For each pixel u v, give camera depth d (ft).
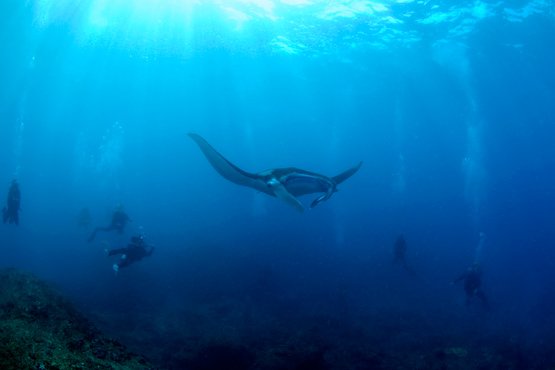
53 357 8.49
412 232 161.27
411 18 69.05
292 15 73.61
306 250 87.35
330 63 104.22
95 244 81.97
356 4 66.23
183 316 38.27
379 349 34.01
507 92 119.55
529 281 82.28
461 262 100.12
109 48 119.96
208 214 162.09
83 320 13.65
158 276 55.11
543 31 71.10
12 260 66.90
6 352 7.64
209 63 124.16
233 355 25.91
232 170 22.84
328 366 26.84
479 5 62.44
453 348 34.42
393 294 61.82
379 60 95.91
